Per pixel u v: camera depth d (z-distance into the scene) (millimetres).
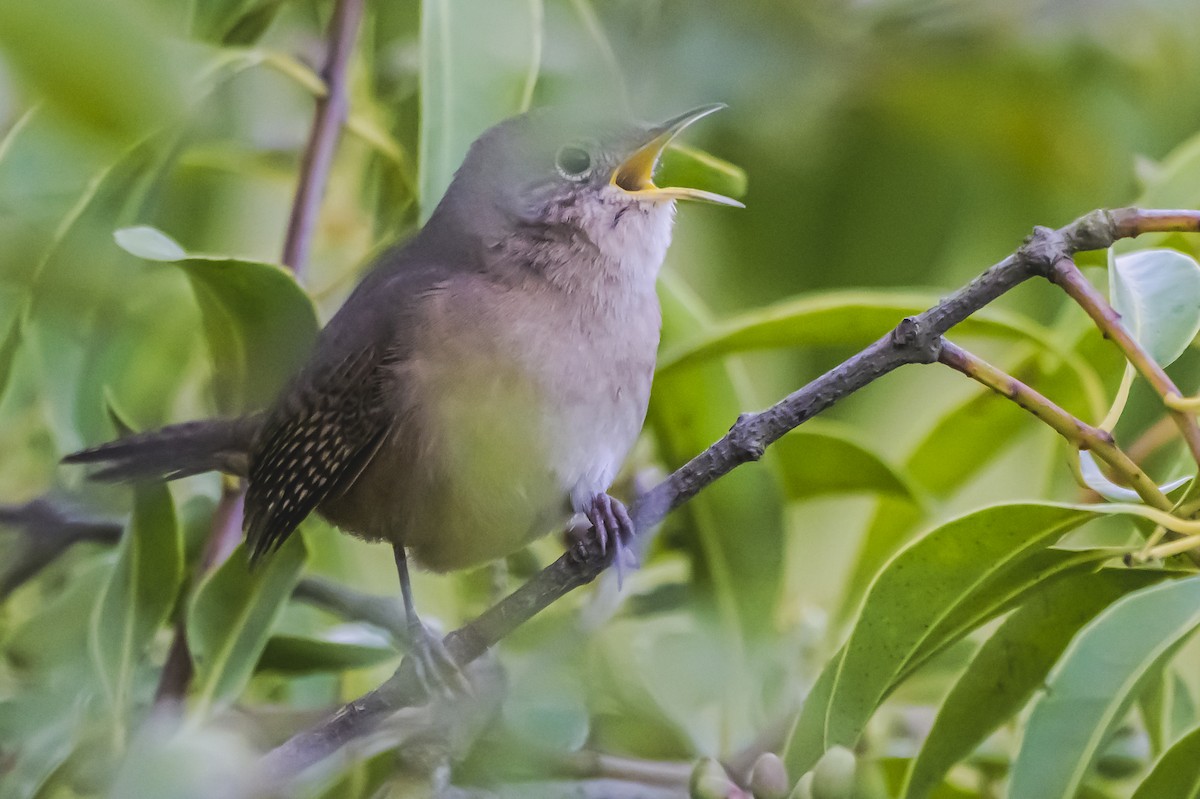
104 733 5207
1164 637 4492
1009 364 6234
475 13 5480
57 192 4250
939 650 4762
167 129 2361
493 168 6211
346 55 6133
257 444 6152
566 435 5801
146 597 5477
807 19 6805
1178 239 6141
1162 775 4418
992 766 5777
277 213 7422
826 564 8094
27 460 6766
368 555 7527
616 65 6250
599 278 5961
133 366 6500
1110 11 7023
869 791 4656
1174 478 5418
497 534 6020
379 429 5953
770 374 7926
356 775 5504
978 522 4438
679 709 6031
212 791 3359
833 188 7414
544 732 5293
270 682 6738
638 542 4738
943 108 6941
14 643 6066
